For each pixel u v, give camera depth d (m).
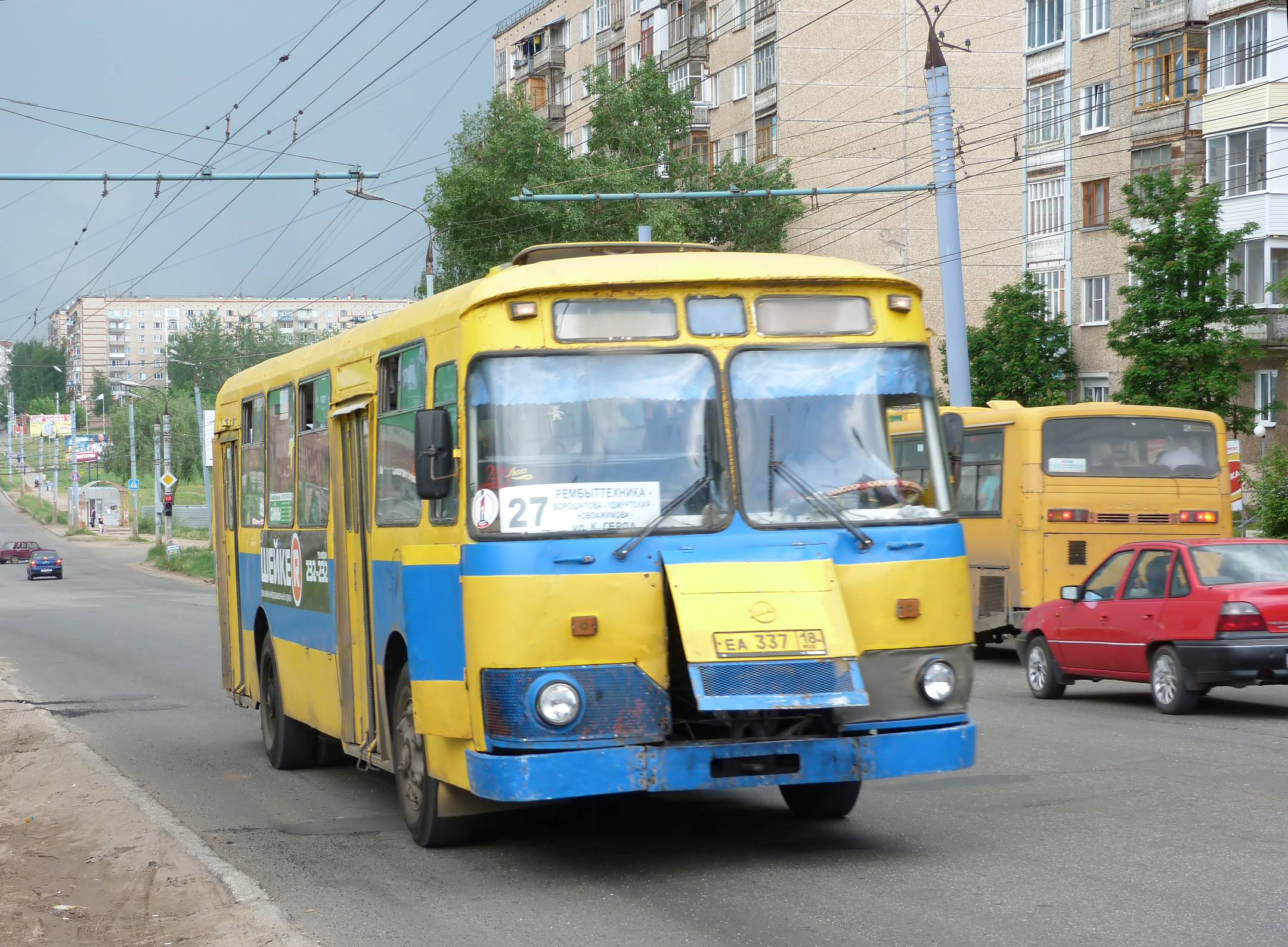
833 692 6.95
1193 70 43.59
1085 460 20.08
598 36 69.12
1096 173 47.16
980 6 56.31
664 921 6.68
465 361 7.48
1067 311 48.53
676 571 7.19
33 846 9.43
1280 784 9.93
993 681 18.48
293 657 11.42
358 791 10.98
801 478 7.55
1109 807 9.13
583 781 6.99
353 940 6.64
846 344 7.80
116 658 25.03
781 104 55.97
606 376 7.46
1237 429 35.59
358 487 9.62
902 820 8.89
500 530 7.22
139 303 164.62
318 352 10.87
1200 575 14.08
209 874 8.05
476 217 52.44
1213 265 34.97
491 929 6.71
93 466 148.25
